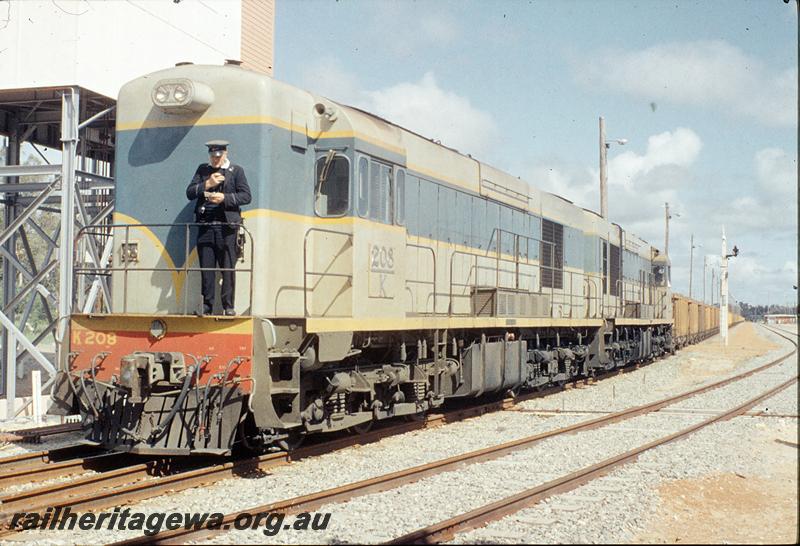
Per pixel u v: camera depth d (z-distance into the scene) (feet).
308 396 32.45
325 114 33.30
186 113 31.76
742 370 86.02
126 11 47.39
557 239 63.41
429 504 24.40
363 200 34.06
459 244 45.83
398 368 37.86
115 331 30.63
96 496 24.02
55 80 43.34
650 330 92.02
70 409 31.07
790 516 24.27
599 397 57.93
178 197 31.81
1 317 43.24
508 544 20.25
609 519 22.86
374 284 34.76
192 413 28.81
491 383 46.62
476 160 49.21
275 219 31.45
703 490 26.99
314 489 26.73
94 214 55.47
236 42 59.16
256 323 28.68
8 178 54.03
